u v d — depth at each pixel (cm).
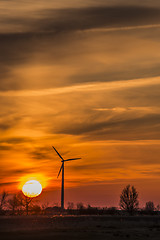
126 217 7325
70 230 5088
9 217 6375
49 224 5719
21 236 4341
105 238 4547
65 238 4359
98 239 4447
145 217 7438
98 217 7056
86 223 6103
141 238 4675
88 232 4972
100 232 5031
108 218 7062
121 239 4541
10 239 4112
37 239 4184
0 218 6094
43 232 4753
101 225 5897
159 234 5047
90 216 7188
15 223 5609
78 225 5784
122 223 6306
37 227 5241
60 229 5138
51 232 4788
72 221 6300
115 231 5244
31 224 5594
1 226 5159
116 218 7100
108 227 5719
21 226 5269
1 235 4369
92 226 5734
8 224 5425
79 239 4359
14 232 4634
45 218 6381
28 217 6444
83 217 6912
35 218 6291
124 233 5056
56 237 4388
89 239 4406
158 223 6475
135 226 5959
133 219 7100
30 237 4291
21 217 6438
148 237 4766
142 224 6253
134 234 4994
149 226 6019
